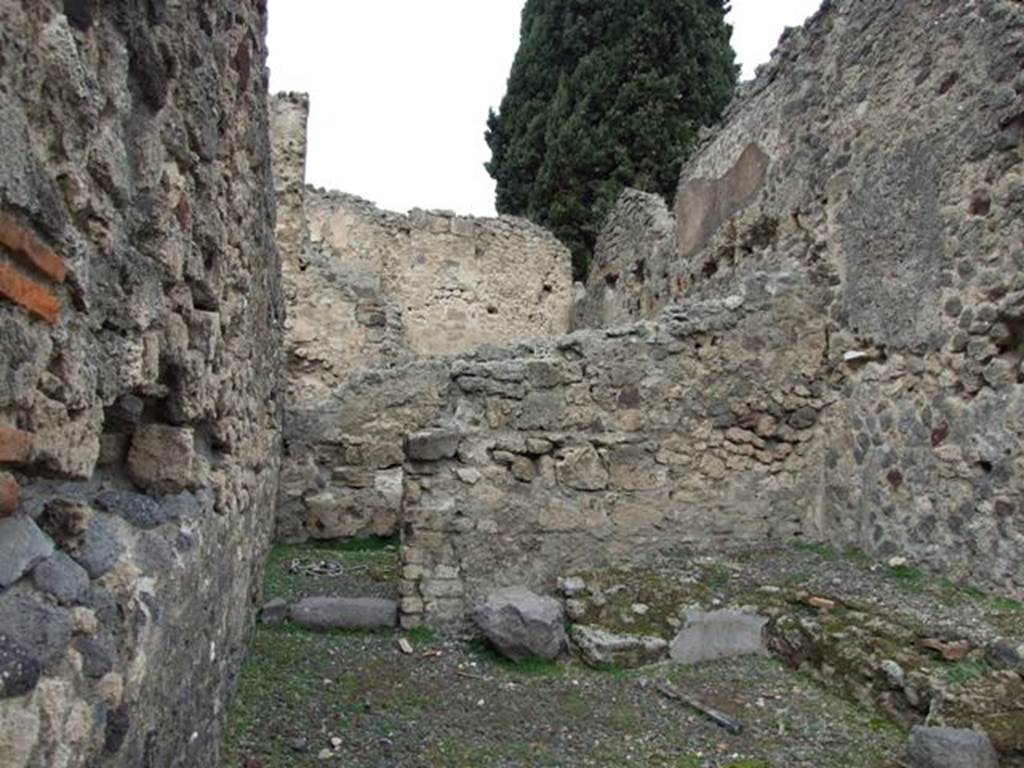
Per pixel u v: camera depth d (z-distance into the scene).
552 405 5.42
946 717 3.35
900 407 5.16
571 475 5.40
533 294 15.27
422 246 14.49
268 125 4.40
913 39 5.23
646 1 18.48
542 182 18.84
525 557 5.23
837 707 3.82
